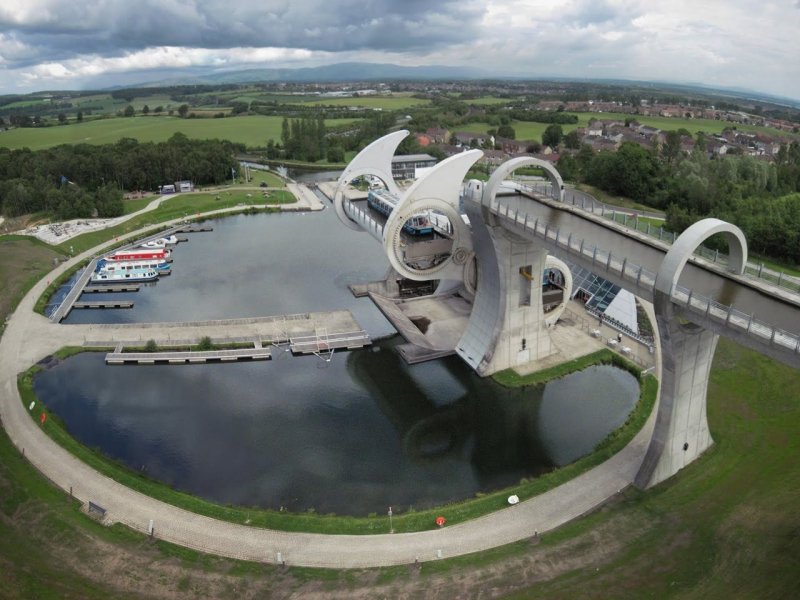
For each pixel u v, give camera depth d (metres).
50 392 55.50
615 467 42.47
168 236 107.00
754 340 30.94
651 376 55.03
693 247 33.66
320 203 131.50
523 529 36.84
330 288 81.75
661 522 36.09
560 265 61.03
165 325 67.94
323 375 58.69
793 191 119.31
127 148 151.62
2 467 42.09
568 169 144.12
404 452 47.22
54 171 133.38
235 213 123.31
